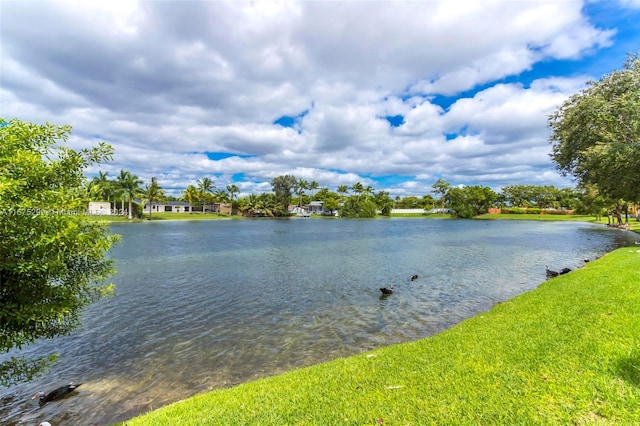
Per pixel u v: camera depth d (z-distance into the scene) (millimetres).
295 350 8352
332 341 8867
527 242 33312
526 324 6996
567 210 101750
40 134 4945
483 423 3635
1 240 4145
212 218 100500
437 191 109750
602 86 19312
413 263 21438
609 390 4008
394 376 5051
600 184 21594
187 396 6312
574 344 5438
